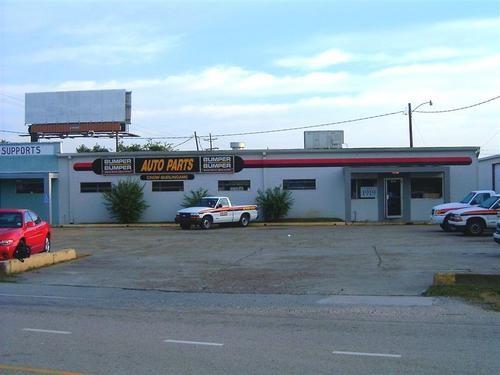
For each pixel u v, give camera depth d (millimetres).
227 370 6445
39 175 37469
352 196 36438
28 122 55312
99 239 26266
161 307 10672
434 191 36281
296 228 31922
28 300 11461
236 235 27547
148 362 6809
